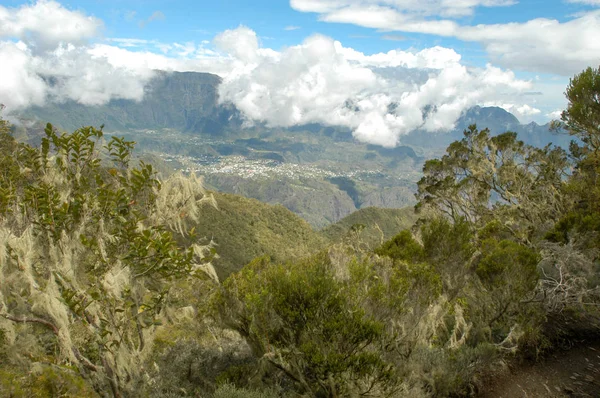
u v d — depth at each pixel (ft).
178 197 11.59
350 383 11.19
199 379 14.21
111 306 10.77
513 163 46.50
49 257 10.07
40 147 10.77
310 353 11.30
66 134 10.74
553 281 21.29
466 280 21.45
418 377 13.43
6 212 9.64
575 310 20.93
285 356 12.32
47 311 9.50
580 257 21.72
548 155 46.03
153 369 13.70
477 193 48.93
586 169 40.24
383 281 14.83
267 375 13.64
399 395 11.78
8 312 9.60
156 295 11.93
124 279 9.99
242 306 13.19
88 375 10.63
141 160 11.15
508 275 18.71
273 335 12.43
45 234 9.96
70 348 9.57
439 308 16.24
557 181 43.29
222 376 13.58
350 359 11.03
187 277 11.08
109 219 10.90
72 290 9.52
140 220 10.49
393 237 23.90
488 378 15.83
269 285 12.87
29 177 10.67
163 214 11.46
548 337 19.21
